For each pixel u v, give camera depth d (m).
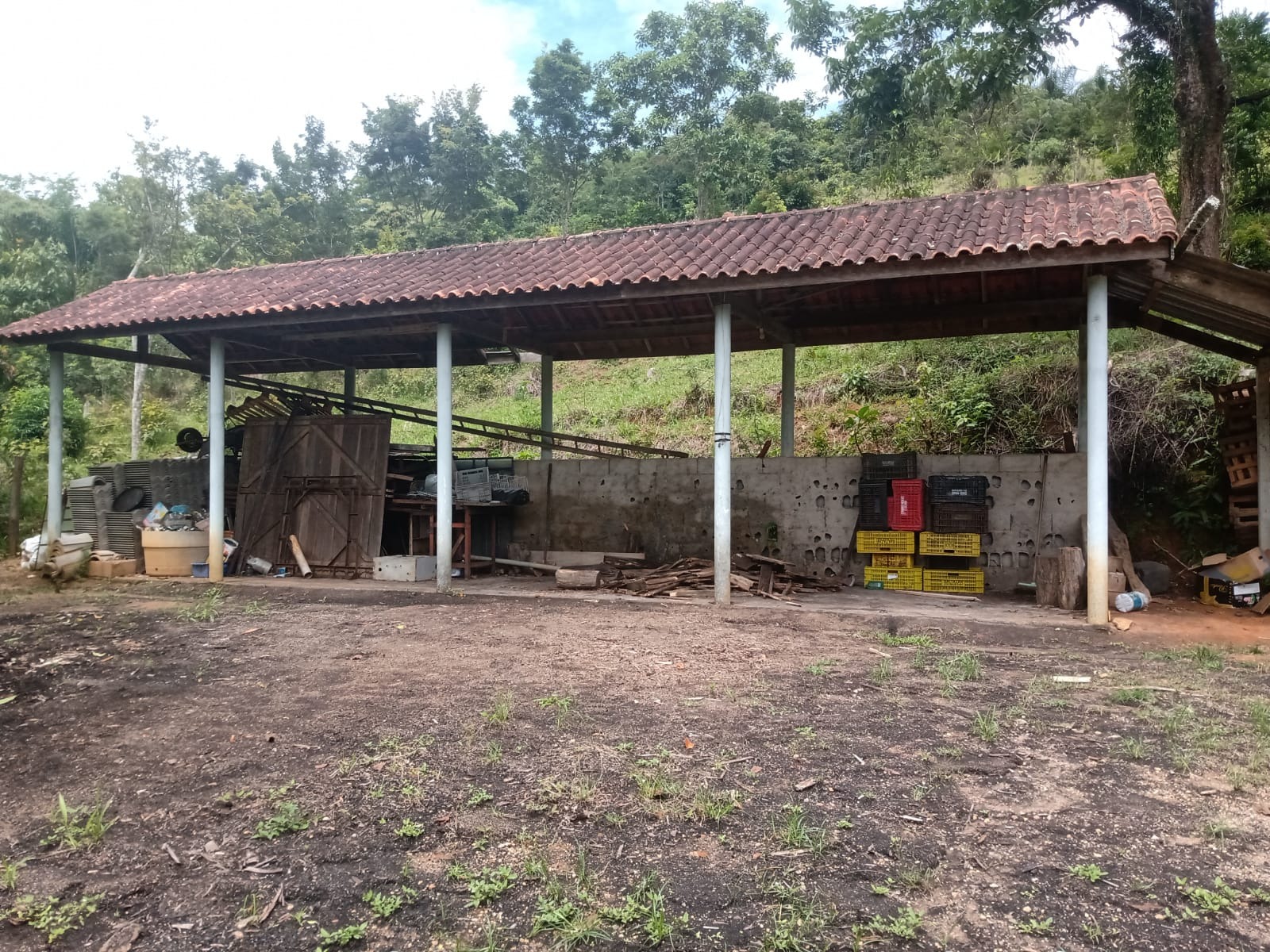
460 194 36.50
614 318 10.43
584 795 3.47
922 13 14.64
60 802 3.41
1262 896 2.61
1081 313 9.63
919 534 9.62
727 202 27.92
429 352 12.45
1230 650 6.45
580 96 32.66
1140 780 3.63
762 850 2.97
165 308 10.40
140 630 7.27
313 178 37.59
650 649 6.43
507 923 2.53
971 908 2.57
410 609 8.38
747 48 31.61
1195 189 11.12
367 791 3.56
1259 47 12.58
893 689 5.21
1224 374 11.15
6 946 2.46
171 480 12.11
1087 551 7.83
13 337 10.48
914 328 10.77
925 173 22.55
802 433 14.35
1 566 11.70
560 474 11.98
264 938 2.48
